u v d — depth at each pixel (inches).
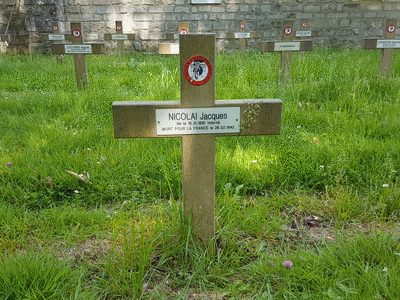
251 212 110.0
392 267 80.4
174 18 526.6
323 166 137.0
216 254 95.2
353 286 77.8
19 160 141.8
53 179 131.5
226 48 539.8
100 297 79.4
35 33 497.7
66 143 160.6
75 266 90.0
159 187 131.0
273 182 134.0
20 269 78.8
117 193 127.4
